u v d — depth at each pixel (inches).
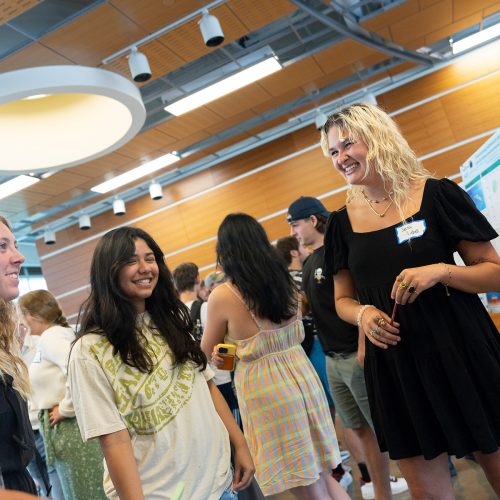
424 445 51.5
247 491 65.0
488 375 50.0
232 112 267.4
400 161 55.2
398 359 53.3
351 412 96.4
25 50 175.6
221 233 80.3
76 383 55.4
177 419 57.2
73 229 386.3
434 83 291.7
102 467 96.3
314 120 321.1
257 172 333.4
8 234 58.2
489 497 96.9
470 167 142.7
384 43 241.6
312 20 211.8
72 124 148.3
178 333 62.8
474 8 225.9
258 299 77.0
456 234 51.1
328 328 95.7
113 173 298.5
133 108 142.8
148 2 164.9
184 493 54.6
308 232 103.3
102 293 58.9
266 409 75.5
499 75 279.0
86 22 167.8
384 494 90.7
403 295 49.8
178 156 305.7
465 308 51.7
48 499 33.4
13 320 65.1
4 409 51.4
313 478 73.4
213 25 171.8
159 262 65.3
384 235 55.1
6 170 151.1
